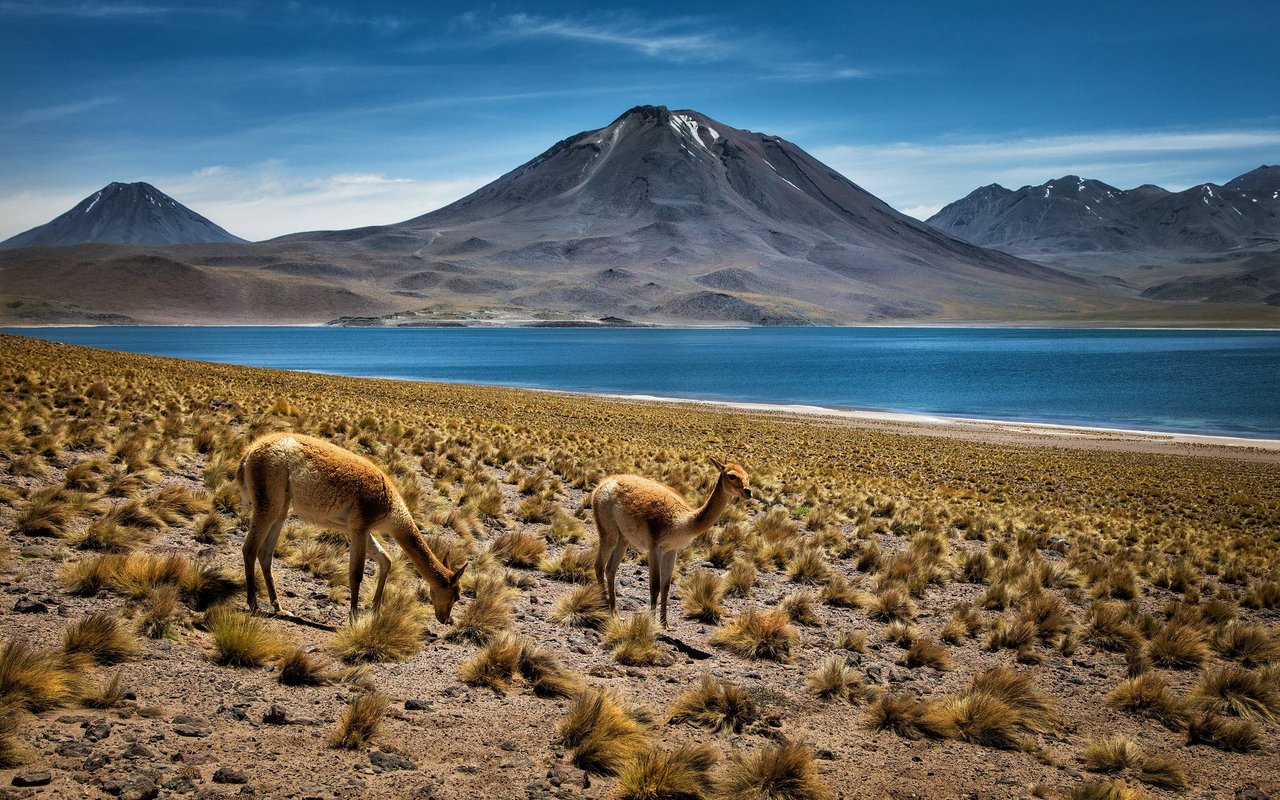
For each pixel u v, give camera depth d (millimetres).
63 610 7383
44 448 13445
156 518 10875
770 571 14148
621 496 9922
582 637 9383
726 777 5926
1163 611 13273
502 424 32688
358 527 8086
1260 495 33250
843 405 84688
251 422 20734
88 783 4535
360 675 7051
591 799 5434
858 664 9508
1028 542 18141
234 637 7012
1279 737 8312
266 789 4879
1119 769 7055
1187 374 133750
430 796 5113
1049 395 98250
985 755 7176
